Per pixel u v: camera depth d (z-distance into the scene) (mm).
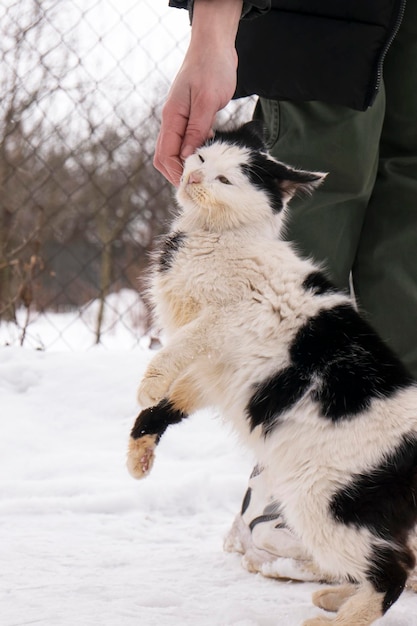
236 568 2637
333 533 2230
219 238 2584
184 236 2648
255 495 2631
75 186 7055
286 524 2477
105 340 7234
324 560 2270
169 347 2430
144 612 2191
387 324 2953
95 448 3916
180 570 2588
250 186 2660
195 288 2508
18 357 4781
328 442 2260
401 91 2895
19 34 5867
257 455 2451
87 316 7996
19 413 4148
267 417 2373
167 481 3443
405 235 2924
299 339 2393
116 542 2865
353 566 2219
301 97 2730
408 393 2336
